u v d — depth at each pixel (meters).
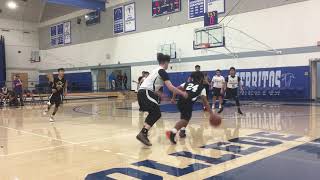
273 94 15.44
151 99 5.41
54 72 29.39
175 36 19.72
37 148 5.57
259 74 15.95
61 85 9.62
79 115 11.45
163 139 6.11
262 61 15.83
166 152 4.95
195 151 4.95
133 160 4.51
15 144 6.00
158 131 7.14
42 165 4.37
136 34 22.17
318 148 4.94
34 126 8.64
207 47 17.98
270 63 15.54
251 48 16.20
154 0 20.80
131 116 10.59
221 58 17.48
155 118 5.44
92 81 25.92
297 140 5.59
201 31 18.30
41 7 28.91
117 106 15.32
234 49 16.88
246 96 16.44
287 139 5.71
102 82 25.48
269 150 4.88
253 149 4.98
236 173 3.74
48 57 29.97
